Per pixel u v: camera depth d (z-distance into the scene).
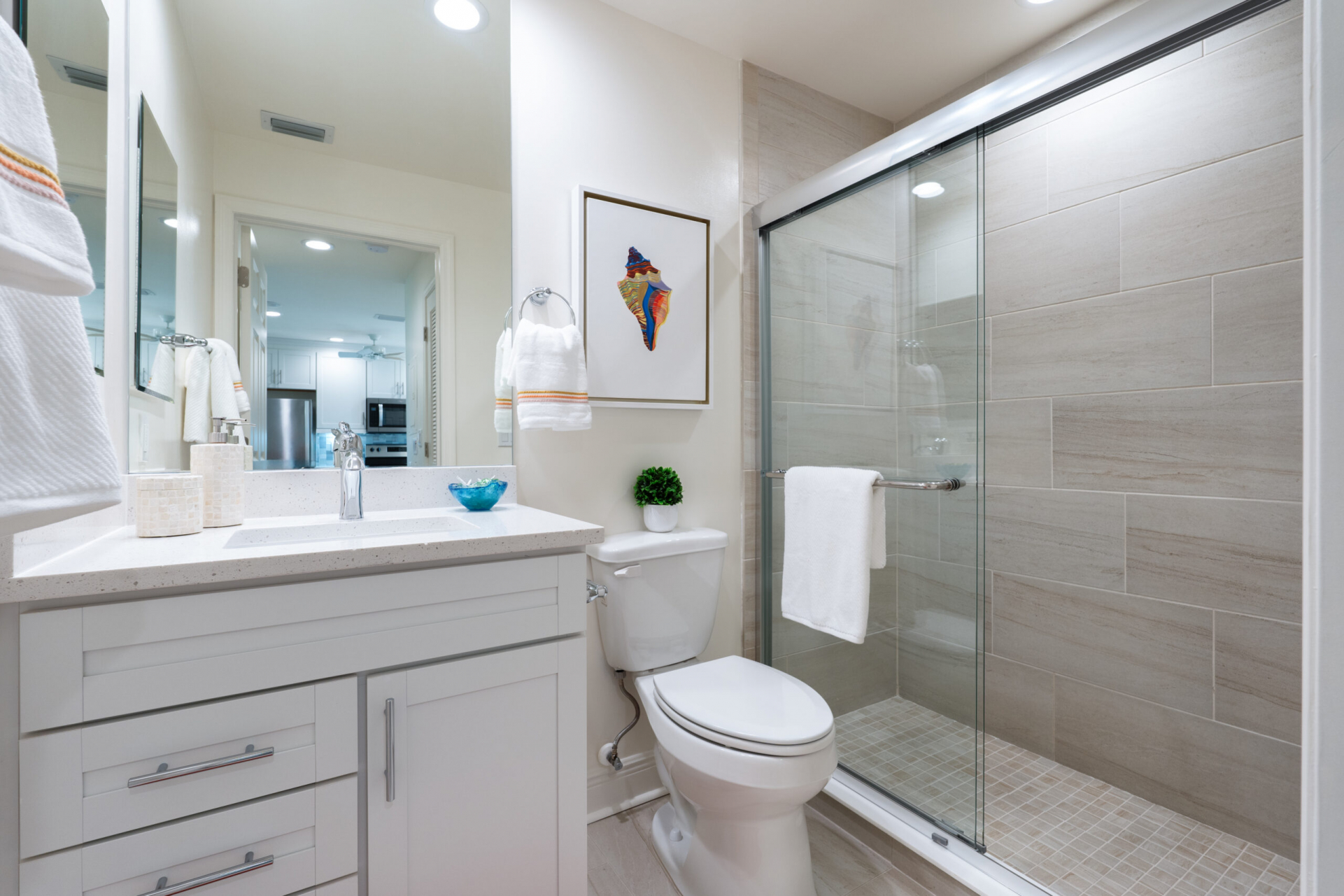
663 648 1.68
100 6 1.06
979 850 1.44
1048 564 2.01
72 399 0.64
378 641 0.96
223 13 1.38
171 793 0.82
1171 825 1.66
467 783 1.03
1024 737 2.08
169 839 0.82
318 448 1.46
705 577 1.76
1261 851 1.55
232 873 0.85
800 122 2.24
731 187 2.07
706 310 1.97
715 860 1.37
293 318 1.44
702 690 1.47
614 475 1.83
